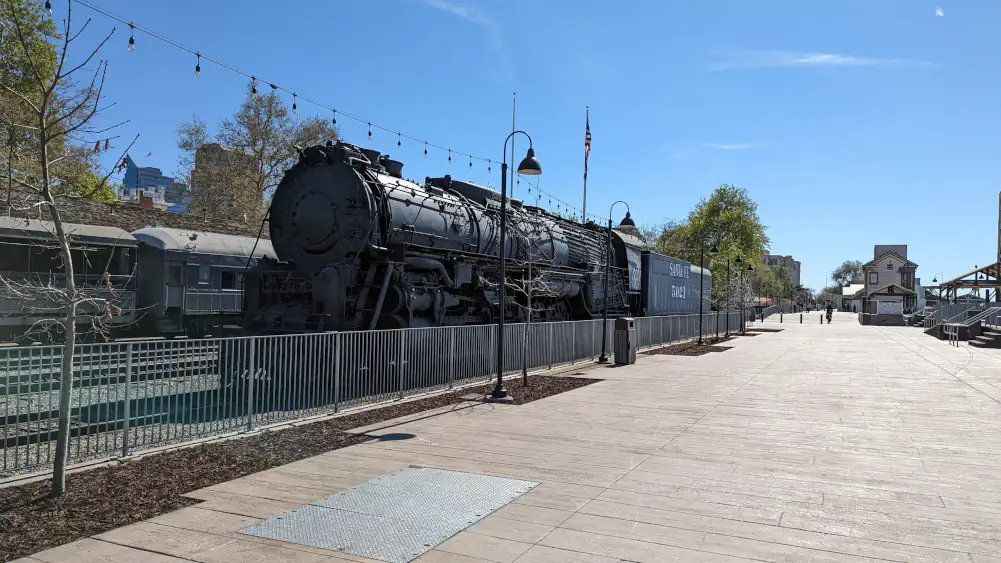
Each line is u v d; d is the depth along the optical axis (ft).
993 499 20.27
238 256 72.18
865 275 300.61
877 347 93.20
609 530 17.29
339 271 40.22
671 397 41.32
